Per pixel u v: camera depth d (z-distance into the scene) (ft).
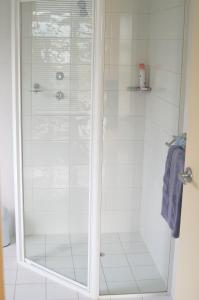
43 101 10.23
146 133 10.44
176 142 7.93
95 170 8.48
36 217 10.82
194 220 6.38
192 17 7.73
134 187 10.51
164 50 9.22
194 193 6.35
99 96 8.09
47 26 9.81
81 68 9.87
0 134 11.09
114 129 10.43
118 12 9.82
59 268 9.71
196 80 6.19
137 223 10.53
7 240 11.01
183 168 7.07
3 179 11.34
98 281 8.83
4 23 10.44
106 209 10.39
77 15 9.50
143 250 10.39
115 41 9.97
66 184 10.54
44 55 10.01
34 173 10.60
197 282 6.34
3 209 11.18
